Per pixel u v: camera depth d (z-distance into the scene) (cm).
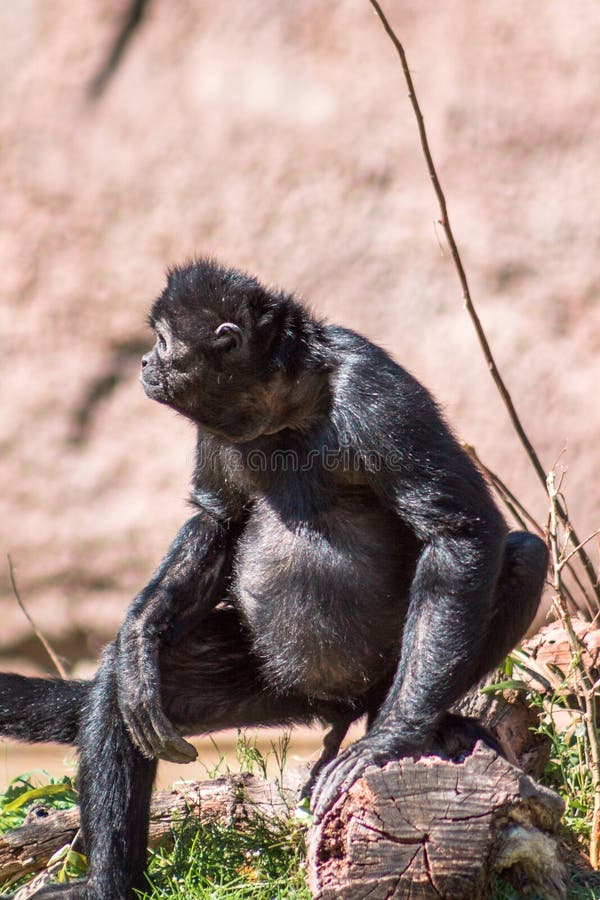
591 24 2417
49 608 2620
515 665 1270
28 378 2670
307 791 1161
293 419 1116
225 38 2609
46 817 1183
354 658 1122
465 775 927
